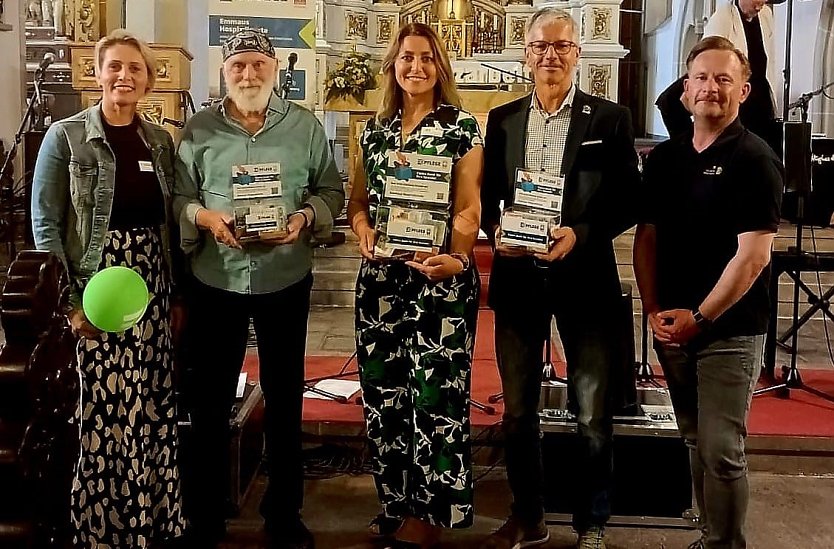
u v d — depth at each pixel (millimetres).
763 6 3721
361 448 3455
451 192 2426
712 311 2152
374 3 10094
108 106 2332
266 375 2537
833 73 8352
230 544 2725
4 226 4414
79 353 2236
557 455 2848
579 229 2410
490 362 4445
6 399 831
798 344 5012
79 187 2275
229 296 2445
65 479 942
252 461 3174
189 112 5352
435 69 2379
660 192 2326
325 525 2902
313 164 2521
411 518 2607
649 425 2832
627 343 2904
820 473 3375
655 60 11719
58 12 7434
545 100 2441
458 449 2473
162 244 2432
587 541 2539
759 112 3754
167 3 5875
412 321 2463
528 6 9891
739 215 2146
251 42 2385
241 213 2344
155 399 2426
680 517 2863
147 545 2430
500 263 2533
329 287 6004
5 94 5066
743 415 2227
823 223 4621
